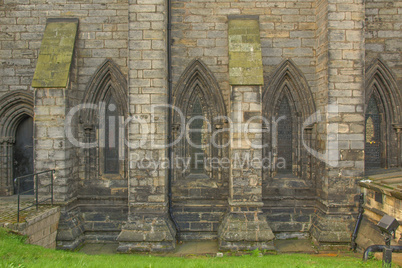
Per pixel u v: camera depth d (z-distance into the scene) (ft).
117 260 23.80
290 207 33.50
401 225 24.63
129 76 30.17
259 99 29.86
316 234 30.94
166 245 29.37
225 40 33.58
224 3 33.65
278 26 33.88
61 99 30.60
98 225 33.40
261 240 29.07
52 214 29.17
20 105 35.63
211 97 34.01
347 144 30.58
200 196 33.22
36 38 34.58
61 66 31.24
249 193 29.89
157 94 30.17
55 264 19.35
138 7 30.14
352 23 30.48
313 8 33.86
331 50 30.50
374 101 35.35
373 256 23.52
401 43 34.17
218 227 32.45
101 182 33.96
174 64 33.55
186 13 33.55
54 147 30.71
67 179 31.22
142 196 30.14
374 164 35.27
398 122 34.42
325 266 21.59
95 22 33.96
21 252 21.74
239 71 30.09
